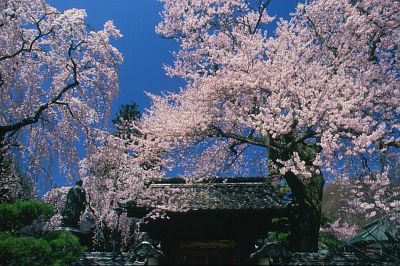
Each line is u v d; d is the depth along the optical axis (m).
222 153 15.33
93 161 13.60
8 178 11.93
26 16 11.80
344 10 14.39
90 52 13.05
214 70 15.88
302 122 10.38
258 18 17.20
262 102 12.65
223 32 17.45
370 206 10.06
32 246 7.97
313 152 13.20
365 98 11.27
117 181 14.91
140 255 8.44
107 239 17.22
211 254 9.75
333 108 10.41
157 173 13.21
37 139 12.65
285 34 13.30
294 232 12.31
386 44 13.57
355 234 17.72
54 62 13.16
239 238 9.89
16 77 12.41
